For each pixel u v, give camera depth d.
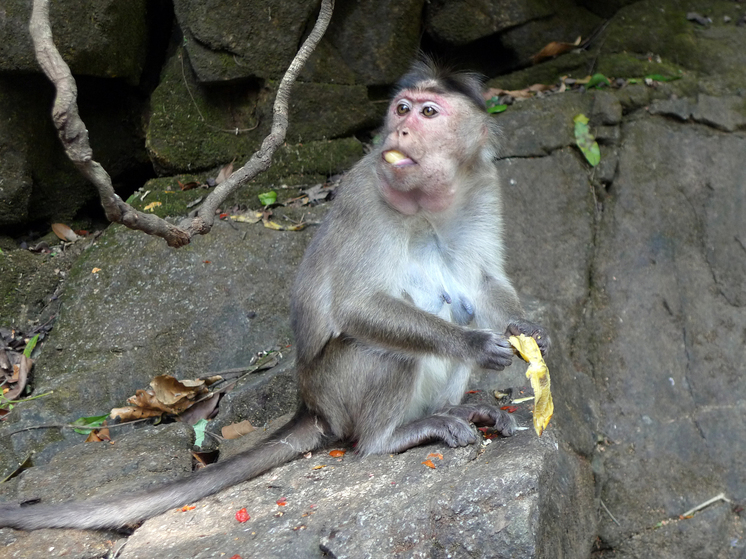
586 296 7.72
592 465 6.89
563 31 9.55
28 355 7.04
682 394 7.39
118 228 7.83
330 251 4.94
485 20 9.23
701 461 7.09
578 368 7.37
